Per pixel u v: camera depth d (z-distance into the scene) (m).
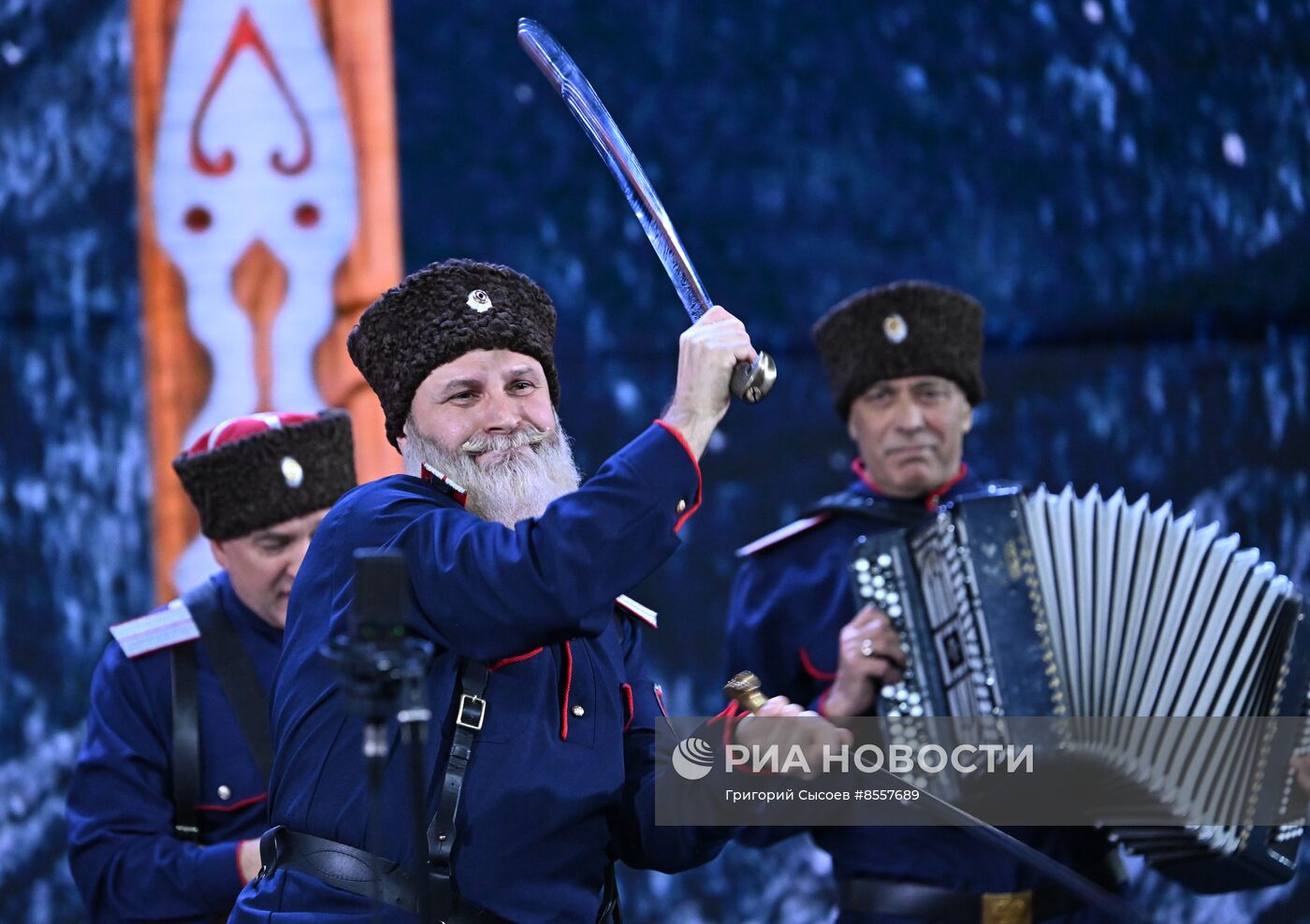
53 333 15.21
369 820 6.72
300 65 15.22
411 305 7.46
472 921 6.70
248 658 10.20
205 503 9.96
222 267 15.16
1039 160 15.92
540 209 15.69
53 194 15.21
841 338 11.88
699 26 15.90
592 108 7.64
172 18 15.16
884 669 9.92
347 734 6.87
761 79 15.93
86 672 15.23
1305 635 9.78
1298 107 15.87
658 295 15.84
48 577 15.21
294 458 9.94
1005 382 15.86
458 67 15.56
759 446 15.81
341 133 15.24
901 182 15.93
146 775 10.01
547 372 7.67
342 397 15.16
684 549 15.75
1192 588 9.90
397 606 5.75
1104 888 10.56
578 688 7.33
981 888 10.51
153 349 15.17
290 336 15.17
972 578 9.74
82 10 15.18
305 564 7.37
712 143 15.91
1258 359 15.80
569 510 6.68
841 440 15.81
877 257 15.92
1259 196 15.87
